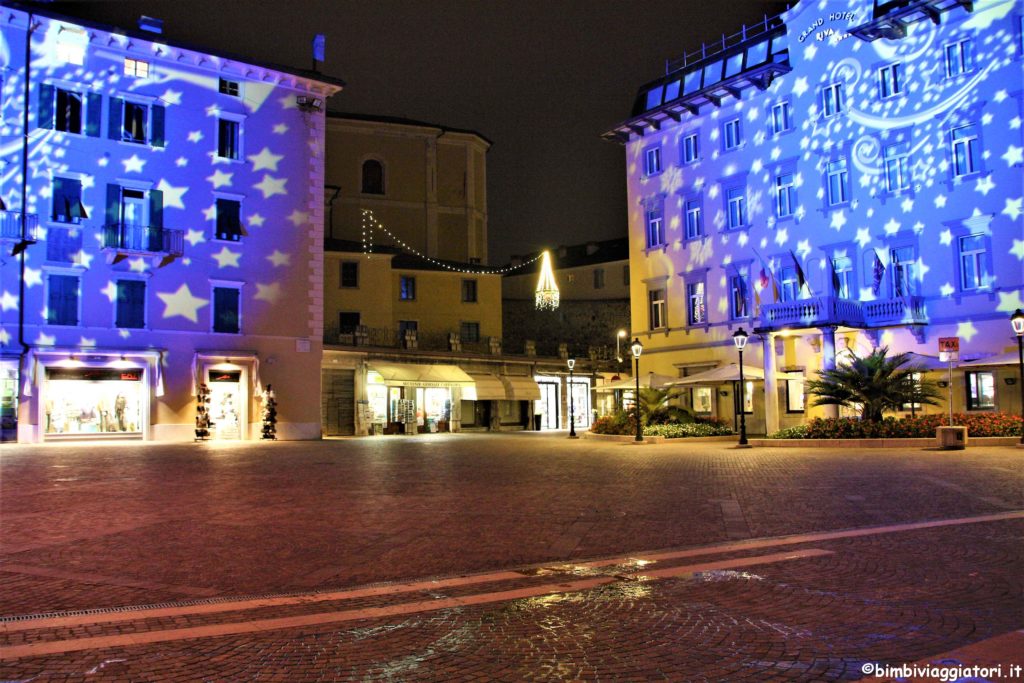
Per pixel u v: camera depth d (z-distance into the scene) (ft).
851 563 26.32
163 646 18.30
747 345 123.03
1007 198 95.45
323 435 127.85
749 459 68.39
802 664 16.67
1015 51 95.40
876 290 105.91
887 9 108.17
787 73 119.34
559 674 16.33
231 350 112.68
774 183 120.57
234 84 116.57
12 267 98.94
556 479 53.47
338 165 179.83
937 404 96.53
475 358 153.79
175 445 98.37
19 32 101.04
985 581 23.58
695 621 19.99
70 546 30.37
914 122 104.58
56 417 100.63
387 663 17.08
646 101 140.87
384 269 157.48
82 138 104.27
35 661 17.21
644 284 140.77
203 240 111.96
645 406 108.68
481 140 196.44
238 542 31.22
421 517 37.19
